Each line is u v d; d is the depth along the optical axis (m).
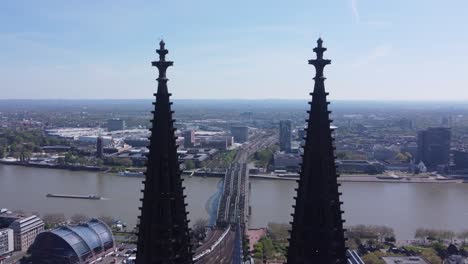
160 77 64.31
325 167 64.25
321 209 64.19
